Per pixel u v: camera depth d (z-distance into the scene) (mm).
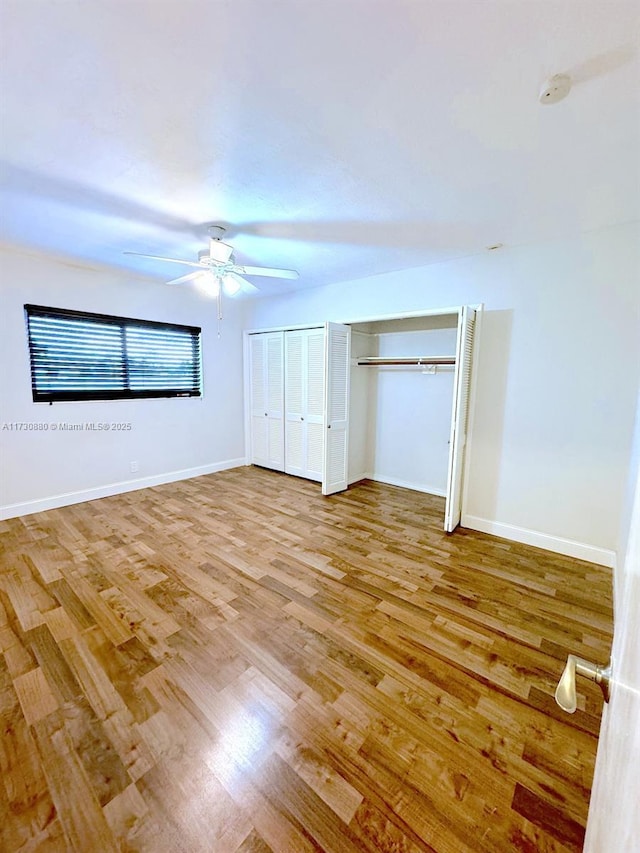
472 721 1475
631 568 632
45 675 1655
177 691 1584
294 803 1189
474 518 3260
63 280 3455
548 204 2174
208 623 1997
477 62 1199
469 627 2004
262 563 2611
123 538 2971
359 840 1100
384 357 4422
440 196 2100
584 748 1380
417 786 1242
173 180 1951
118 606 2125
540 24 1065
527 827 1135
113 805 1176
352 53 1170
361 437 4637
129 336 3982
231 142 1631
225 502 3816
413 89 1319
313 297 4309
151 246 2969
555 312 2736
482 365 3096
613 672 626
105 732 1405
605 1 994
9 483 3322
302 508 3674
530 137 1578
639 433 2098
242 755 1330
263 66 1226
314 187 2018
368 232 2613
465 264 3141
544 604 2211
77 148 1682
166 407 4391
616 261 2486
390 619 2053
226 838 1100
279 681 1640
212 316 4723
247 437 5297
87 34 1109
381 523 3332
